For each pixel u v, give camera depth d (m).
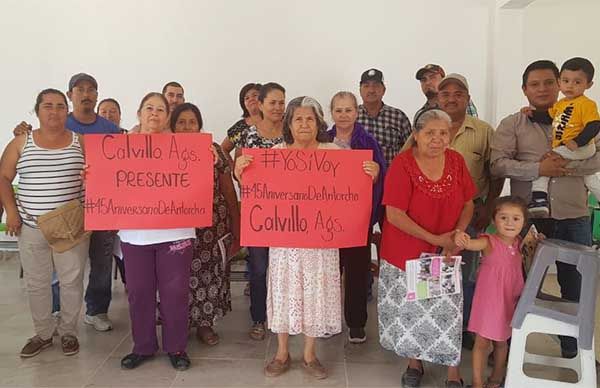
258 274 3.29
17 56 5.31
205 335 3.24
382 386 2.73
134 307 2.88
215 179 3.13
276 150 2.65
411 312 2.57
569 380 2.77
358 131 3.06
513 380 2.49
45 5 5.21
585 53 5.07
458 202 2.52
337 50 5.12
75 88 3.44
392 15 5.06
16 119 5.41
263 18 5.11
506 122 2.86
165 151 2.75
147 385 2.71
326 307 2.72
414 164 2.53
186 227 2.78
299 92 5.19
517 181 2.85
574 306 2.55
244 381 2.76
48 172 2.89
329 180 2.66
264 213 2.67
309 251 2.67
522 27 4.83
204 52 5.18
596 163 2.65
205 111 5.25
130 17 5.18
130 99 5.29
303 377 2.81
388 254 2.65
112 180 2.74
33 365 2.94
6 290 4.34
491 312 2.50
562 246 2.45
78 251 3.01
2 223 5.34
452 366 2.63
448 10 5.03
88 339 3.32
